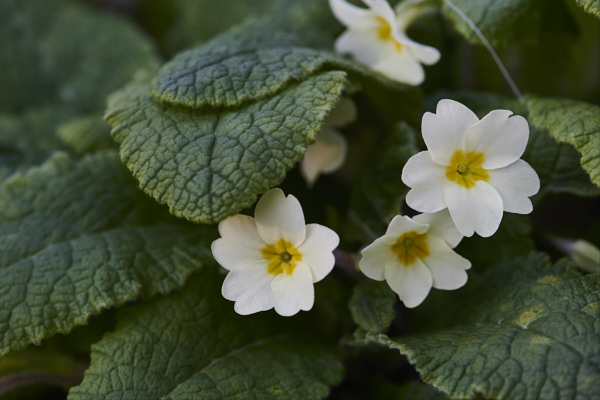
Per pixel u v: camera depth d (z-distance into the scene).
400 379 0.37
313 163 0.36
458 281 0.32
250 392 0.32
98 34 0.44
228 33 0.36
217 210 0.31
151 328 0.33
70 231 0.35
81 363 0.36
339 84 0.32
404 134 0.34
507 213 0.34
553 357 0.30
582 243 0.35
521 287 0.33
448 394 0.30
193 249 0.35
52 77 0.44
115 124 0.33
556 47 0.38
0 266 0.34
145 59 0.43
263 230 0.32
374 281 0.33
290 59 0.33
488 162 0.32
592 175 0.31
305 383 0.33
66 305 0.33
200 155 0.31
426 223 0.32
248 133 0.31
